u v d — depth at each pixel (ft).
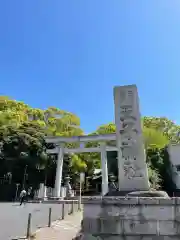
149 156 134.41
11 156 106.93
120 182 33.22
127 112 35.73
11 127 115.85
